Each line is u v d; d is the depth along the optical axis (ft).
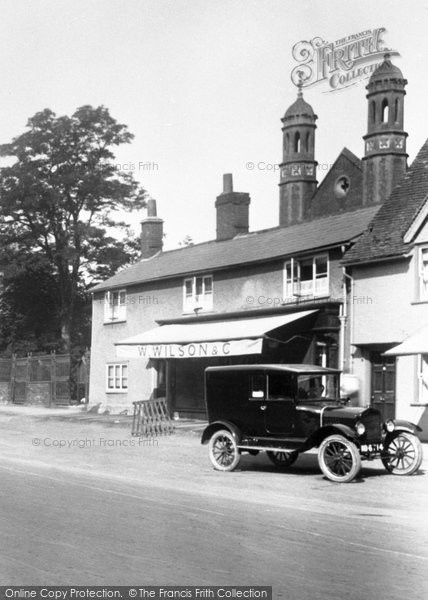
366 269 74.90
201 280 100.58
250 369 49.57
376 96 150.00
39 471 48.14
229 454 50.34
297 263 84.79
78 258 162.81
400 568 23.61
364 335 74.43
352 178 156.97
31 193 156.25
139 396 108.17
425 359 68.49
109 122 162.61
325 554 25.43
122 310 115.55
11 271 159.12
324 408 46.50
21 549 25.46
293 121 170.19
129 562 23.80
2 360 140.97
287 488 42.14
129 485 42.34
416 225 69.67
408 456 48.24
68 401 122.21
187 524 30.40
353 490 41.47
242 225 109.81
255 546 26.43
